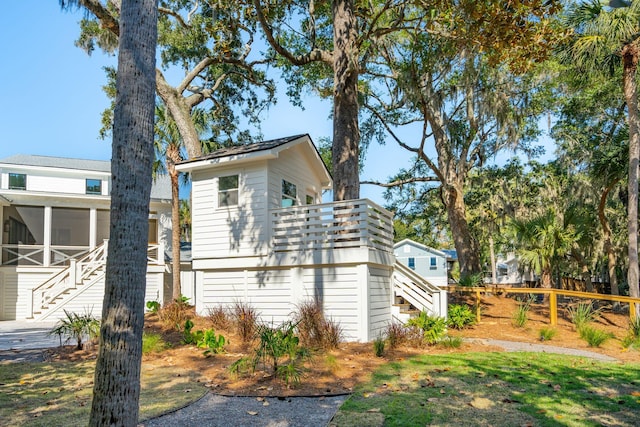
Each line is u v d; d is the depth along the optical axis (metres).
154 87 4.10
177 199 18.36
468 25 11.46
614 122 22.25
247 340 10.12
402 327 10.57
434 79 17.30
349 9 13.75
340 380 6.91
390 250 12.74
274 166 13.50
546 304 15.68
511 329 12.54
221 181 13.74
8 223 21.50
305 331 9.78
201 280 13.59
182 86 19.77
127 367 3.60
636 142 13.73
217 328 11.44
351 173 13.30
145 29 4.07
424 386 6.54
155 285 19.73
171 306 12.95
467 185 28.55
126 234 3.73
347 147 13.41
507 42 11.23
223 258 13.27
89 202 21.38
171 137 18.98
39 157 26.67
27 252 22.39
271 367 7.53
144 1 4.10
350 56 12.85
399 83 17.39
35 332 13.25
